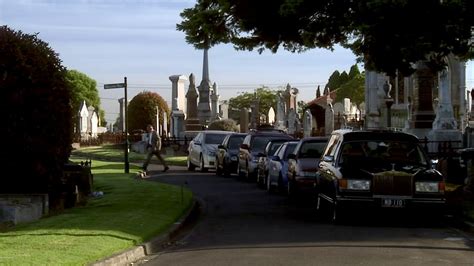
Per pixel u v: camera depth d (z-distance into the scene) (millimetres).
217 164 34500
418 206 15164
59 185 18578
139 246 12219
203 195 24125
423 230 15000
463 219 15828
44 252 10859
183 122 59312
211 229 15586
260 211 19141
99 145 68875
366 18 16922
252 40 20359
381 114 55812
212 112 67125
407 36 16953
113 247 11688
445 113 38000
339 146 16781
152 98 71312
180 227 15477
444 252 12133
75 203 19438
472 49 19750
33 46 17484
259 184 27250
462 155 22734
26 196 17344
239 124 67938
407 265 10875
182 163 44062
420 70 40375
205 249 12695
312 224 16094
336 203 15453
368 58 18859
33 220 15875
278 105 67875
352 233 14469
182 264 11211
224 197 23375
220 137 37719
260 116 75438
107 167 38250
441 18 16688
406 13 16516
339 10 18078
